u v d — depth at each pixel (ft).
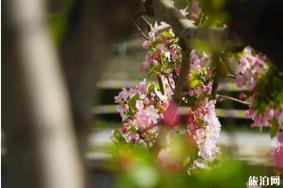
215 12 1.97
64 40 0.81
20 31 0.66
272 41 1.93
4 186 0.68
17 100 0.65
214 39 2.10
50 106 0.66
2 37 0.67
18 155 0.65
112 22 0.83
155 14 2.73
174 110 2.49
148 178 1.00
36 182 0.65
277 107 3.04
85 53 0.80
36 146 0.65
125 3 0.83
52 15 0.85
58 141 0.66
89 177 0.75
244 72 3.08
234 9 1.93
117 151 1.36
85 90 0.79
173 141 1.26
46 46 0.68
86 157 0.76
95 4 0.82
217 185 1.26
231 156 1.39
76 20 0.83
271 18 1.88
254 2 1.88
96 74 0.81
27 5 0.67
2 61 0.67
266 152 1.90
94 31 0.81
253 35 1.94
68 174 0.66
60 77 0.69
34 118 0.65
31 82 0.66
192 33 2.31
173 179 1.10
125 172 1.01
